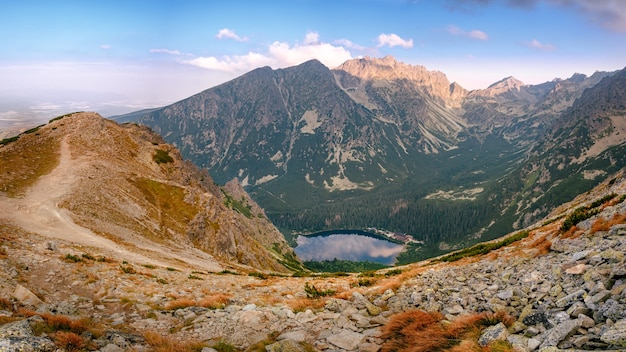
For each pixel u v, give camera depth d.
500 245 32.94
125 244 53.75
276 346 11.79
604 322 8.36
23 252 29.11
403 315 13.02
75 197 62.72
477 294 14.69
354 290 23.19
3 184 61.19
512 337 9.09
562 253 17.41
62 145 87.50
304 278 43.31
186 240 72.81
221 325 15.20
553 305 10.81
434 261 43.28
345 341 12.13
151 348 11.73
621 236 15.77
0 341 8.96
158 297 22.41
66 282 24.20
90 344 10.58
